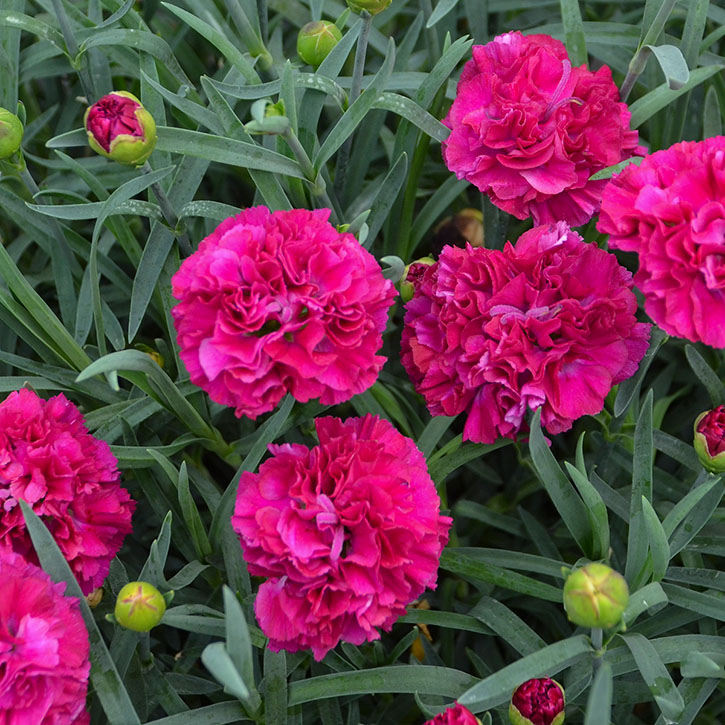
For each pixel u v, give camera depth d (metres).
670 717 0.47
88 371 0.48
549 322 0.49
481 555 0.53
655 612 0.52
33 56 0.58
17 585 0.46
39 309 0.53
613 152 0.52
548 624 0.57
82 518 0.50
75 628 0.47
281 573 0.47
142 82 0.55
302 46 0.54
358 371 0.48
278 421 0.51
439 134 0.54
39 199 0.58
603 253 0.50
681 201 0.48
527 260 0.50
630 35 0.59
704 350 0.58
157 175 0.51
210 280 0.47
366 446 0.48
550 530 0.58
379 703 0.54
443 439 0.58
